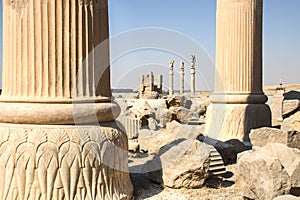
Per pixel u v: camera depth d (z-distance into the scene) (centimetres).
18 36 477
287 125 1111
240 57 1038
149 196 561
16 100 474
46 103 468
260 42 1062
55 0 470
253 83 1040
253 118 1014
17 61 479
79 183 457
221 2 1072
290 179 506
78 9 485
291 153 546
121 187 520
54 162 448
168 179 601
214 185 630
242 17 1037
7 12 489
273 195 496
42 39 470
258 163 528
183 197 559
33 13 470
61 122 470
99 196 469
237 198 566
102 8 524
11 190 450
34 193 444
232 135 1015
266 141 752
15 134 461
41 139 453
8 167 454
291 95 1381
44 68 471
